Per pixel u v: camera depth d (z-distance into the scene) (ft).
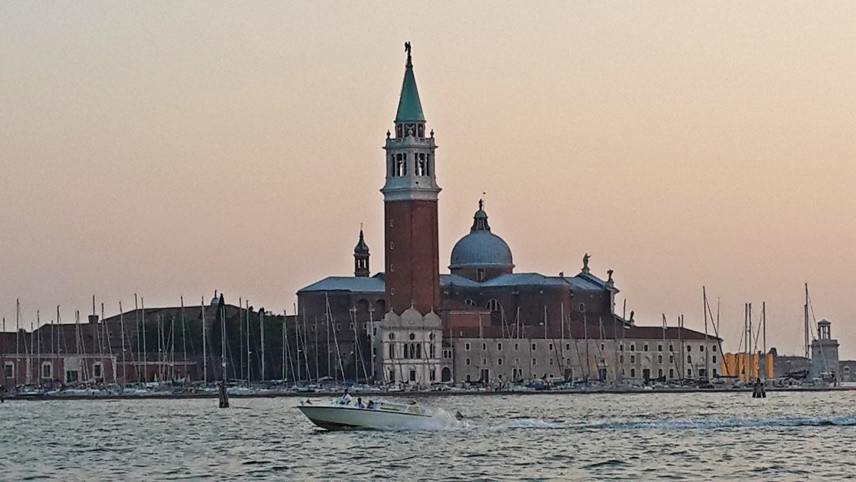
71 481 546.26
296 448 633.20
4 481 547.90
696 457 594.24
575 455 598.34
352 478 541.75
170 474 561.43
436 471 555.28
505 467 565.12
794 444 638.94
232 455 619.26
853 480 536.42
